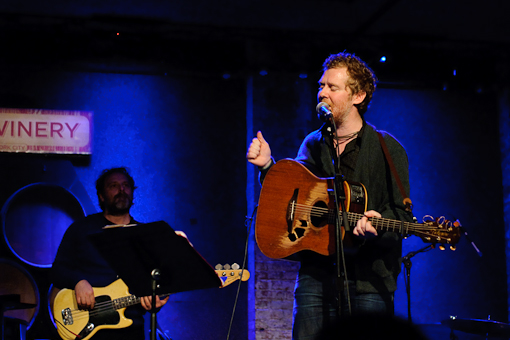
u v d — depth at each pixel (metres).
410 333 0.80
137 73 5.52
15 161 5.18
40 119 5.26
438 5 5.13
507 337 4.40
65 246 4.04
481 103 6.27
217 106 5.72
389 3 5.07
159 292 2.50
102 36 5.29
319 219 2.56
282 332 5.24
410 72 5.86
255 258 5.34
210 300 5.42
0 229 4.90
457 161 6.12
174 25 5.41
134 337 3.73
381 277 2.31
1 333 3.84
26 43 5.15
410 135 6.07
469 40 5.91
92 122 5.39
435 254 5.91
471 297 5.91
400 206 2.34
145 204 5.43
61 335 3.62
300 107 5.67
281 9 5.23
